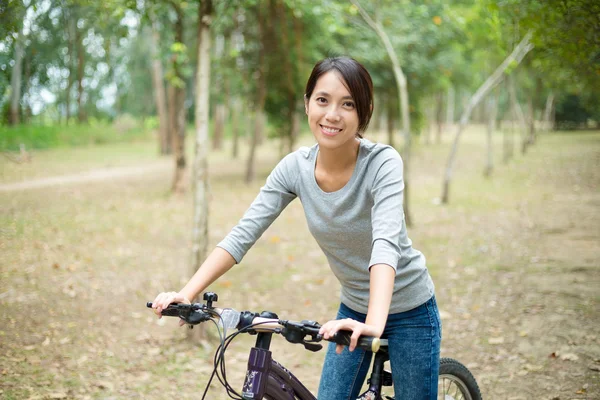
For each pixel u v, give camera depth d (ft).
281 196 7.55
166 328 18.44
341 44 50.37
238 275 25.08
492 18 24.76
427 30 49.32
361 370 8.04
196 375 14.87
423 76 56.95
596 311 18.48
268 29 47.14
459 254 27.91
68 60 91.09
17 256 26.45
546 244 28.99
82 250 28.35
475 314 19.21
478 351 15.94
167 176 62.08
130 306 20.53
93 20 24.31
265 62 50.70
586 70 20.16
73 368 14.85
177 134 48.65
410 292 7.35
